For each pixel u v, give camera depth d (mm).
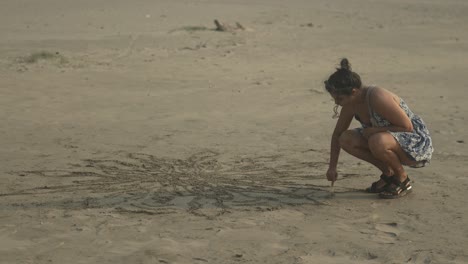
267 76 13039
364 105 5258
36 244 4406
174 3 33375
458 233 4641
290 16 28312
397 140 5242
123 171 6266
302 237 4566
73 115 9188
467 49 18125
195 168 6383
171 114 9273
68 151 7055
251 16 27797
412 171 6285
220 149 7172
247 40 19422
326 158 6805
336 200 5402
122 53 16250
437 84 12164
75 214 5023
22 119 8867
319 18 27938
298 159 6758
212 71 13625
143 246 4379
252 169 6355
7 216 4965
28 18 25203
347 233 4645
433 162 6648
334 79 5160
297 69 14086
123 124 8570
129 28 22594
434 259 4176
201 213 5066
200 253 4266
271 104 10086
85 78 12570
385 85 12016
